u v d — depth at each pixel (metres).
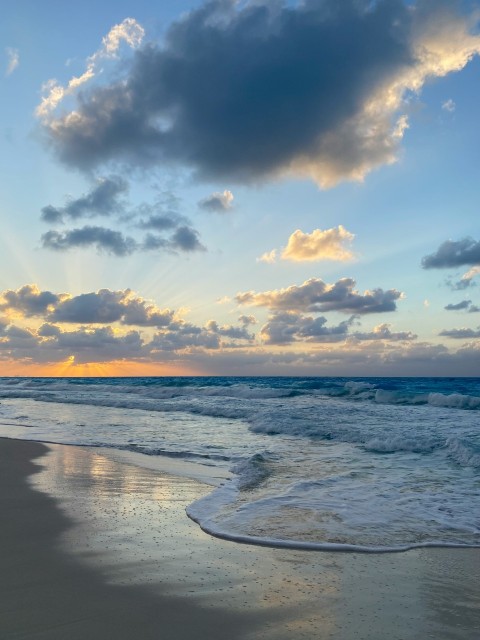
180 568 4.63
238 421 18.66
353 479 8.77
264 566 4.75
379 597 4.11
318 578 4.49
